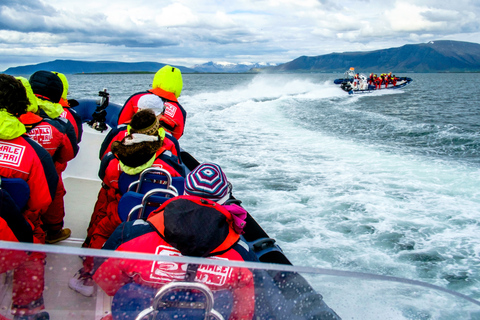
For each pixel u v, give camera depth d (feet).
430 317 4.20
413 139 32.40
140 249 4.07
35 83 7.64
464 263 11.34
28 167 5.82
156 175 7.20
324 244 12.31
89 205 11.36
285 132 33.50
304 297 3.94
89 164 14.78
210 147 26.13
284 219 14.19
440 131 36.50
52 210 8.25
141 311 3.75
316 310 3.89
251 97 73.41
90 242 7.33
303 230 13.30
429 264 11.28
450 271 10.91
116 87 139.44
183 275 3.75
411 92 124.67
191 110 47.78
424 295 4.45
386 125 40.37
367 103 75.41
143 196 6.40
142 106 8.43
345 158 23.95
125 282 3.78
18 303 3.58
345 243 12.40
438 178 19.60
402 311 4.11
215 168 4.47
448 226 13.80
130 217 5.92
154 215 4.30
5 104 5.48
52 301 3.62
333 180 19.06
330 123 41.06
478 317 4.47
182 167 7.96
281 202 15.88
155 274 3.76
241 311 3.95
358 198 16.49
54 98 7.89
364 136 33.14
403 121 44.80
